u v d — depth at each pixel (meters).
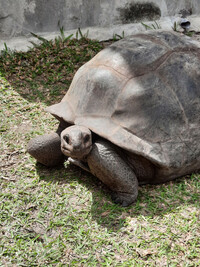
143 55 2.36
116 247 2.12
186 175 2.48
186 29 4.22
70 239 2.17
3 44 3.70
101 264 2.06
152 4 4.15
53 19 3.87
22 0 3.68
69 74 3.45
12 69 3.48
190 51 2.46
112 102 2.27
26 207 2.34
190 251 2.09
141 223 2.22
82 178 2.50
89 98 2.32
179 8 4.32
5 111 3.03
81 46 3.81
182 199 2.33
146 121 2.25
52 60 3.58
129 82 2.29
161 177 2.35
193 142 2.33
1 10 3.65
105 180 2.29
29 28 3.82
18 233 2.21
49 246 2.14
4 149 2.71
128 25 4.11
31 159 2.64
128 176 2.26
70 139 2.18
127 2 4.03
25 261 2.09
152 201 2.33
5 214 2.30
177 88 2.34
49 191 2.41
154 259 2.07
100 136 2.27
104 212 2.29
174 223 2.21
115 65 2.34
